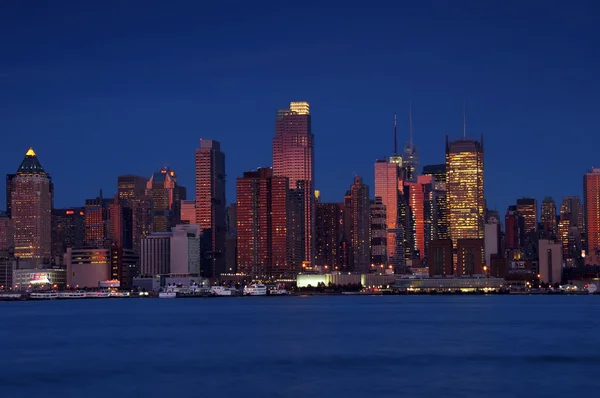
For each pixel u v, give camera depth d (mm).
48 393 174000
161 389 176500
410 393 169000
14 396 171375
